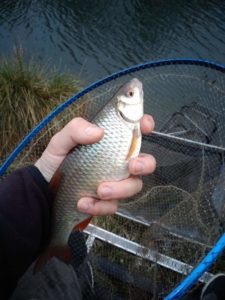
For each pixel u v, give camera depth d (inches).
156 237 14.7
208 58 50.1
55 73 31.9
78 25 59.3
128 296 13.6
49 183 8.6
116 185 7.8
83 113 19.1
